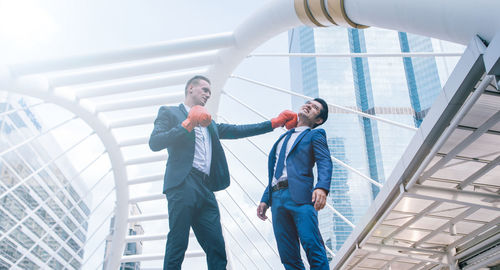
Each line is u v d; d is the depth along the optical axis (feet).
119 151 72.54
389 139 378.53
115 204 83.25
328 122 384.06
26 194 189.98
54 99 53.72
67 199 240.73
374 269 53.78
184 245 12.80
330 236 345.10
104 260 91.56
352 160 369.50
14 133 185.98
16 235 177.68
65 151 67.41
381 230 44.14
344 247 46.85
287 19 36.70
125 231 84.84
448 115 26.30
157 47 44.24
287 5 35.17
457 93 24.07
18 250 179.93
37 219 198.90
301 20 33.81
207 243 13.42
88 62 44.21
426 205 38.42
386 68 405.80
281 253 13.75
